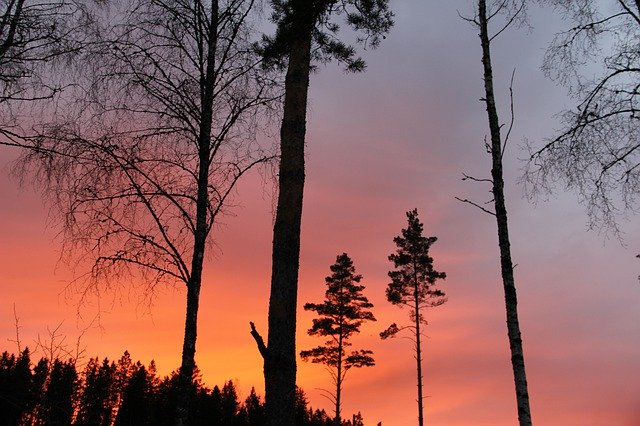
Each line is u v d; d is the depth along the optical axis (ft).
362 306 92.38
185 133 20.86
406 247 90.07
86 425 20.25
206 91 21.34
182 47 20.72
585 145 25.43
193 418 125.18
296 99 21.06
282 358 17.51
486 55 27.04
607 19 25.44
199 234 19.67
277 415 16.79
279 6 23.54
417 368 82.23
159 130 20.01
